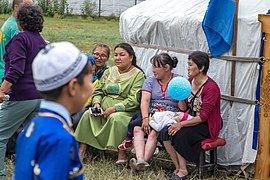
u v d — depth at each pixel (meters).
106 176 5.34
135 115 5.71
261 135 5.11
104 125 5.72
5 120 4.79
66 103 2.37
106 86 5.91
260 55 5.21
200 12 5.97
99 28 21.42
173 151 5.33
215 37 5.53
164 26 6.22
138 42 6.69
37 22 4.71
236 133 5.48
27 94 4.72
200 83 5.33
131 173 5.39
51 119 2.31
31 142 2.28
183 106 5.48
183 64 6.06
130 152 6.12
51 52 2.33
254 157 5.24
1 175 4.93
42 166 2.22
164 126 5.33
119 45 5.90
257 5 5.46
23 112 4.77
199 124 5.25
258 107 5.25
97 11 26.58
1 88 4.64
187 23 5.91
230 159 5.54
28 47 4.67
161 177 5.33
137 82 5.85
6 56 4.75
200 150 5.21
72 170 2.32
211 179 5.30
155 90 5.65
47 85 2.32
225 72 5.56
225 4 5.44
